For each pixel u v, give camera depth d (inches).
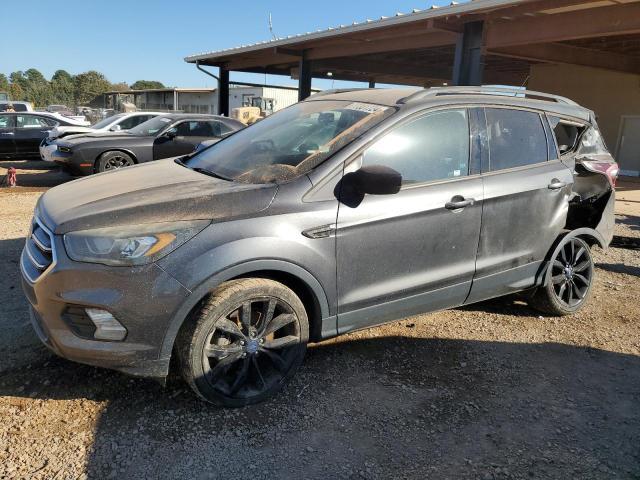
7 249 236.4
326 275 129.7
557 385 143.6
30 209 331.9
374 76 1012.5
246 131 176.9
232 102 1989.4
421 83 1055.0
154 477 103.3
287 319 129.0
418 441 117.9
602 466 112.2
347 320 137.4
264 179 130.9
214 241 116.3
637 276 238.1
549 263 177.2
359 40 581.0
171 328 114.6
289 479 104.8
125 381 134.1
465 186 150.3
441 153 149.0
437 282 149.0
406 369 147.7
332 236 129.0
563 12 399.2
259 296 123.4
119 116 547.2
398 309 145.0
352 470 108.0
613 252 280.1
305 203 126.9
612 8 372.2
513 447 117.3
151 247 111.9
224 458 109.4
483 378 145.2
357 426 121.9
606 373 151.3
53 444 110.4
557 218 174.7
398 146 141.2
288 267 123.9
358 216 132.0
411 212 139.3
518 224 163.3
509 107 167.5
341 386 137.6
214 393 121.9
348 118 149.2
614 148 689.0
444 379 143.6
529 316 188.9
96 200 125.3
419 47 534.9
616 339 172.7
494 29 451.2
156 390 131.1
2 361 140.5
